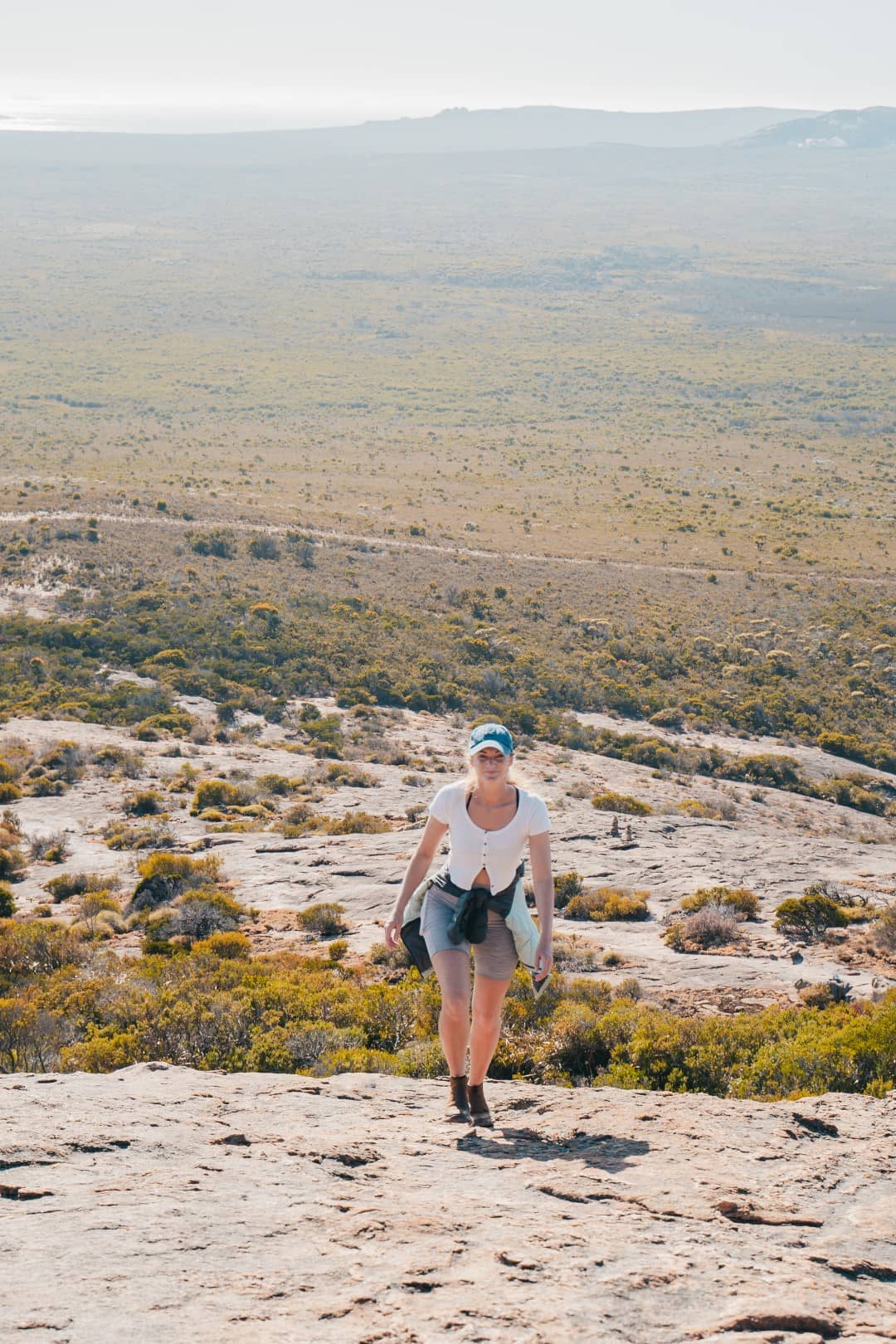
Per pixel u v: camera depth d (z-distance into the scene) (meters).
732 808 47.19
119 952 21.02
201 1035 11.48
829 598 114.12
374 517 151.00
